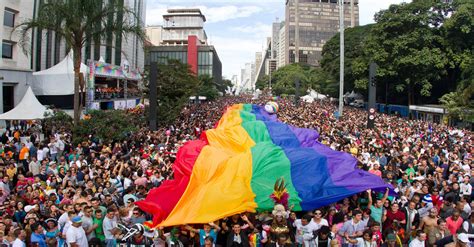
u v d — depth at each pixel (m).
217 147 14.41
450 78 60.00
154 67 28.80
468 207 10.98
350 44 74.81
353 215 9.88
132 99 51.91
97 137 21.52
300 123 31.11
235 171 12.01
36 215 9.81
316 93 107.31
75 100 23.56
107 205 10.32
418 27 55.69
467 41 54.44
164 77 37.69
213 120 35.34
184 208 11.11
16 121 30.17
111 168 14.45
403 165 16.11
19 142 20.89
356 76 64.38
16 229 8.96
